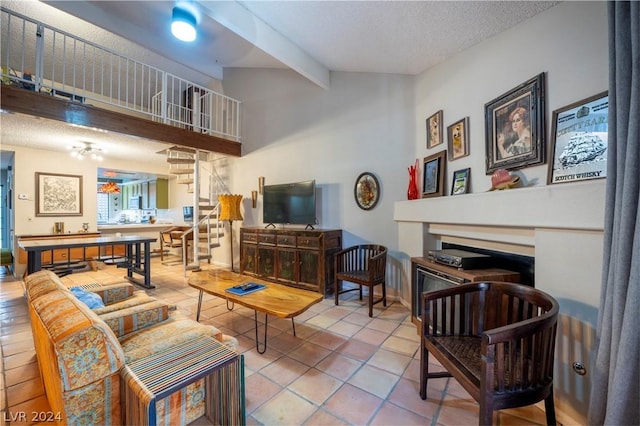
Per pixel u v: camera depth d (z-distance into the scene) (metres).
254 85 5.22
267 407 1.65
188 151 5.17
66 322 1.21
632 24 1.10
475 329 1.75
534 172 1.93
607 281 1.20
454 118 2.77
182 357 1.34
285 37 3.34
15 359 2.18
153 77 5.82
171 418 1.34
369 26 2.59
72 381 1.12
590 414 1.23
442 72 2.96
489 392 1.17
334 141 4.17
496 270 2.08
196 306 3.42
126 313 1.69
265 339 2.28
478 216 2.17
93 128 3.44
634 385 1.05
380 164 3.73
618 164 1.16
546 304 1.38
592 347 1.38
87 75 5.32
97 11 3.90
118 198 9.20
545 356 1.26
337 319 2.98
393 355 2.24
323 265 3.74
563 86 1.75
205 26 4.05
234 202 5.08
